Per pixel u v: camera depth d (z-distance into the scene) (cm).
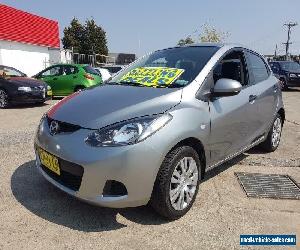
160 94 333
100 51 6225
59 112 341
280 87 528
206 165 366
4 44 2173
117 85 385
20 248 278
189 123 323
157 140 296
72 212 337
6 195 369
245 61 445
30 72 2475
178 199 326
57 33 2984
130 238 297
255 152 548
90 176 290
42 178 418
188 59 398
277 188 409
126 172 288
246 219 335
